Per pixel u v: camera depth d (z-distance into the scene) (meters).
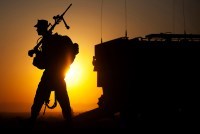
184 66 10.75
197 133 8.83
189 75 10.76
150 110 10.64
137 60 10.73
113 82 11.21
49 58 8.55
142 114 10.77
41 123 11.20
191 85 10.73
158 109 10.61
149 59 10.71
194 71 10.77
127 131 9.41
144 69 10.68
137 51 10.74
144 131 9.36
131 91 10.77
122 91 10.94
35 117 8.67
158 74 10.68
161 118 10.59
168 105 10.62
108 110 11.24
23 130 9.03
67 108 8.61
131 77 10.77
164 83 10.68
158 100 10.64
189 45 10.82
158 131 9.29
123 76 10.94
